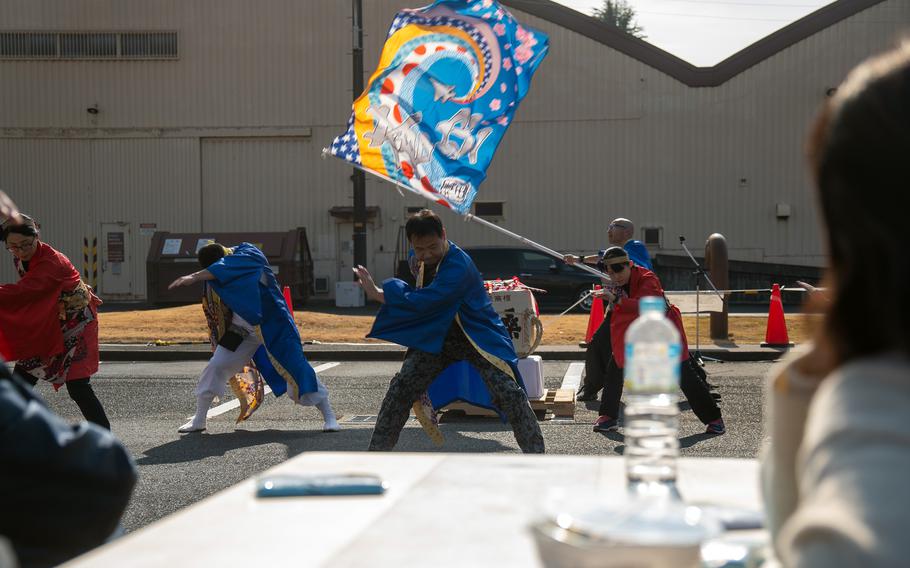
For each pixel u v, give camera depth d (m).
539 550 1.04
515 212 27.58
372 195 27.72
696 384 7.29
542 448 4.99
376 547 1.34
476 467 1.92
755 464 1.98
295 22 28.14
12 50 28.47
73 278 6.43
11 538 1.66
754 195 27.05
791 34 26.89
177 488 5.64
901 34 0.86
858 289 0.83
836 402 0.78
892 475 0.71
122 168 28.42
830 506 0.72
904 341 0.79
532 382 8.38
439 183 6.52
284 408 8.99
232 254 7.30
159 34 28.31
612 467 1.92
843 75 26.84
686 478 1.85
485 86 6.44
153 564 1.27
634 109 27.31
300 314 16.98
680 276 24.67
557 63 27.44
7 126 28.48
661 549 0.95
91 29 28.33
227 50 28.22
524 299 8.37
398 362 13.00
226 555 1.31
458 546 1.34
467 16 6.39
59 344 6.38
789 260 26.98
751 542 1.37
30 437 1.64
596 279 22.17
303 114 28.19
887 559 0.67
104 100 28.39
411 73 6.44
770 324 13.29
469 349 5.09
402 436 7.44
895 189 0.78
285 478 1.72
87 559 1.31
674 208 27.25
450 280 4.96
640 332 1.75
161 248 24.53
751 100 27.05
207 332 15.50
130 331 15.59
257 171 28.22
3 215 2.51
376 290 5.00
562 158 27.50
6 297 6.25
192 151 28.31
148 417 8.51
